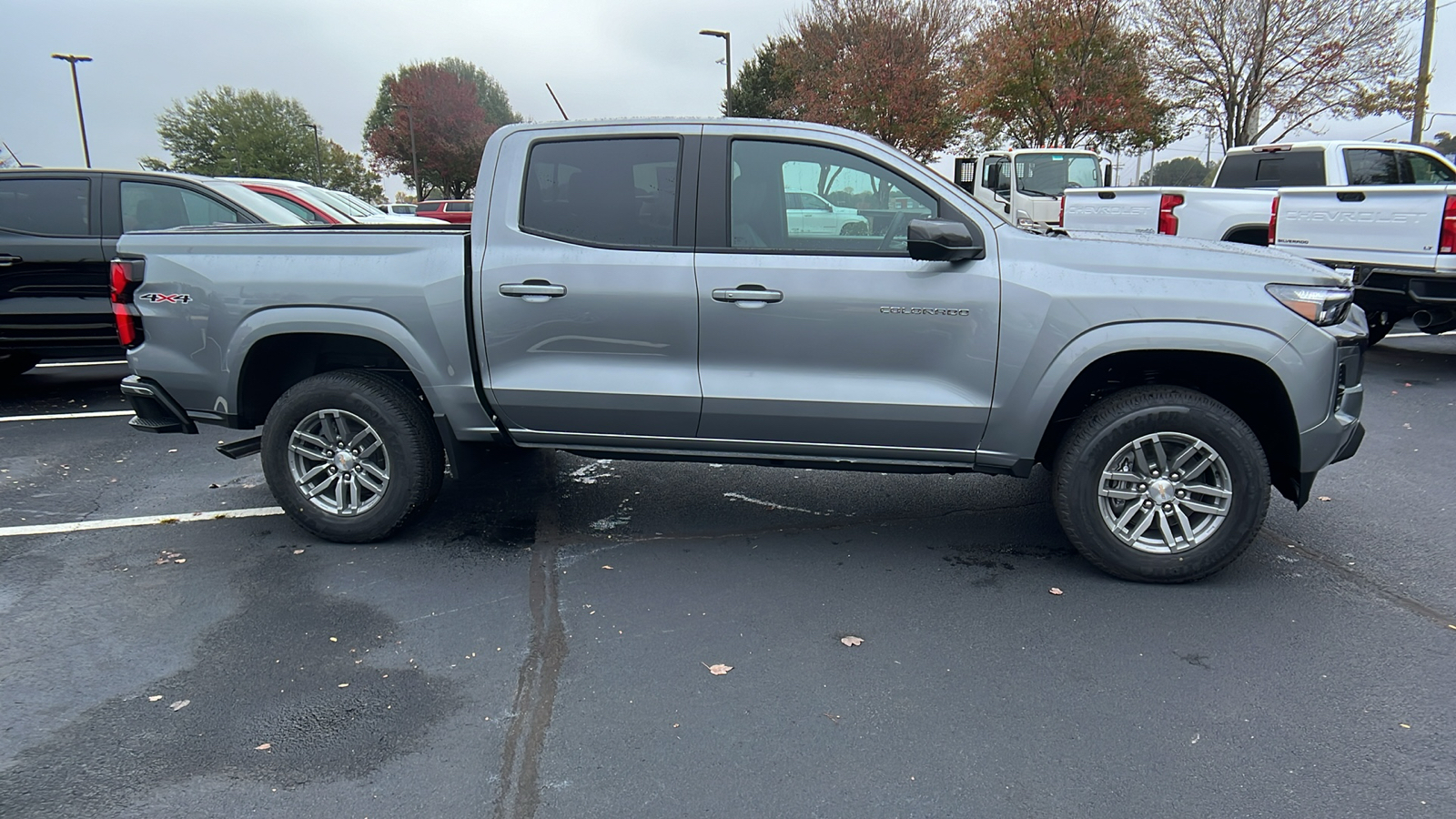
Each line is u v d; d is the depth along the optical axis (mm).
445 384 3990
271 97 67438
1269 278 3496
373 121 76375
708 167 3771
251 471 5430
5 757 2592
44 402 7426
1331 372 3498
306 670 3088
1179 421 3568
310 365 4430
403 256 3957
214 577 3871
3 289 6875
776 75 43562
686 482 5191
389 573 3918
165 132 65625
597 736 2709
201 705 2867
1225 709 2846
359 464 4172
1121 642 3285
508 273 3850
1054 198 15125
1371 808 2375
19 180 7000
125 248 4180
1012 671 3086
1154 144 24578
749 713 2832
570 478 5277
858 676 3057
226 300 4047
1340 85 20797
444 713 2832
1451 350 9453
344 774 2525
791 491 5016
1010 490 5039
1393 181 9680
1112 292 3508
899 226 3699
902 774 2533
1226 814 2357
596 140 3848
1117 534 3730
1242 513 3605
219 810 2375
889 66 26328
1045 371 3584
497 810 2383
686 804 2408
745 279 3699
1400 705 2854
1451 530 4355
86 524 4512
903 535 4367
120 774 2523
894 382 3719
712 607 3584
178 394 4215
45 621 3447
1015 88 22875
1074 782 2492
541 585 3797
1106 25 21938
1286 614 3494
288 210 7992
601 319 3826
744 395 3795
